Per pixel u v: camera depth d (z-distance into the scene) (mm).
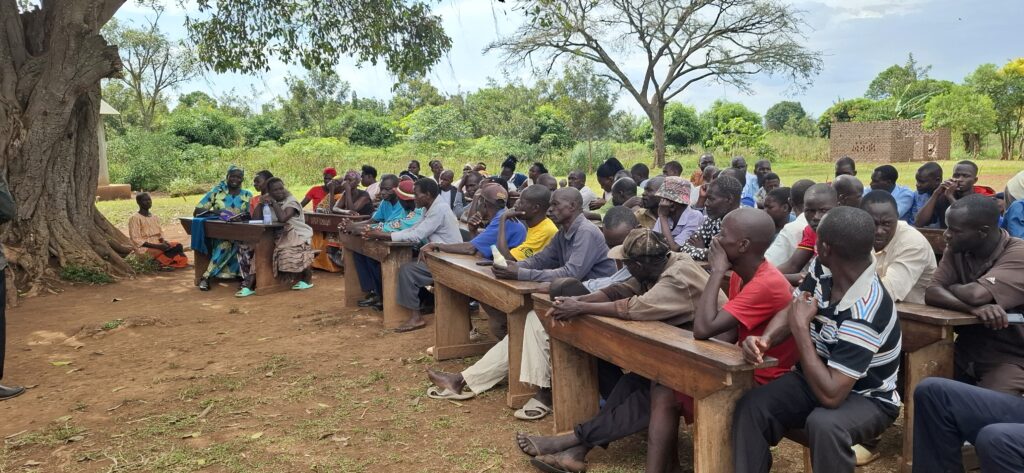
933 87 43969
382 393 4949
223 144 36156
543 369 4316
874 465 3736
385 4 11039
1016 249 3398
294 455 3938
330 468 3758
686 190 5613
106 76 9742
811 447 2783
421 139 39062
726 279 4605
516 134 36781
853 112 49844
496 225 5605
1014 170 22109
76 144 9945
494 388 4984
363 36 11406
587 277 4535
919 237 3807
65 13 9289
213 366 5684
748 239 3021
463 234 7906
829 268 2922
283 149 34375
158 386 5207
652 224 6391
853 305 2807
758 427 2838
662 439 3250
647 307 3359
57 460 3943
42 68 9383
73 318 7430
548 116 37562
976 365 3549
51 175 9500
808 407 2893
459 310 5754
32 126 9180
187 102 53438
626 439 4113
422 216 6914
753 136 36812
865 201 3805
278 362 5711
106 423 4492
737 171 8289
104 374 5535
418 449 3994
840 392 2746
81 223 9859
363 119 43812
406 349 6066
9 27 9242
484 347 5840
